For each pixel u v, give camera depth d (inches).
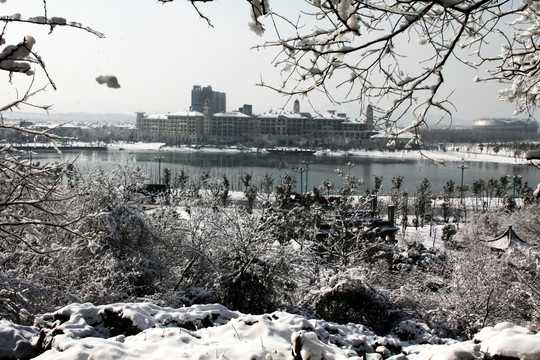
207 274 770.2
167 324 315.6
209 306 349.4
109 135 6742.1
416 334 590.6
